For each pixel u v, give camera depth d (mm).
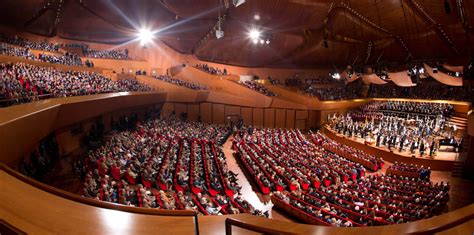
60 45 26938
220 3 22328
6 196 3445
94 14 28078
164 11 29109
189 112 31594
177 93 30141
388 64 28609
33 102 11852
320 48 31703
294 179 14305
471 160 16391
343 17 24922
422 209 10703
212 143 21219
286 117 31266
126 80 26406
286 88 32781
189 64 34906
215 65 35344
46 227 2867
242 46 32281
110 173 13492
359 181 14734
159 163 15297
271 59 34469
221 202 11203
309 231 3109
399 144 21625
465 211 3211
